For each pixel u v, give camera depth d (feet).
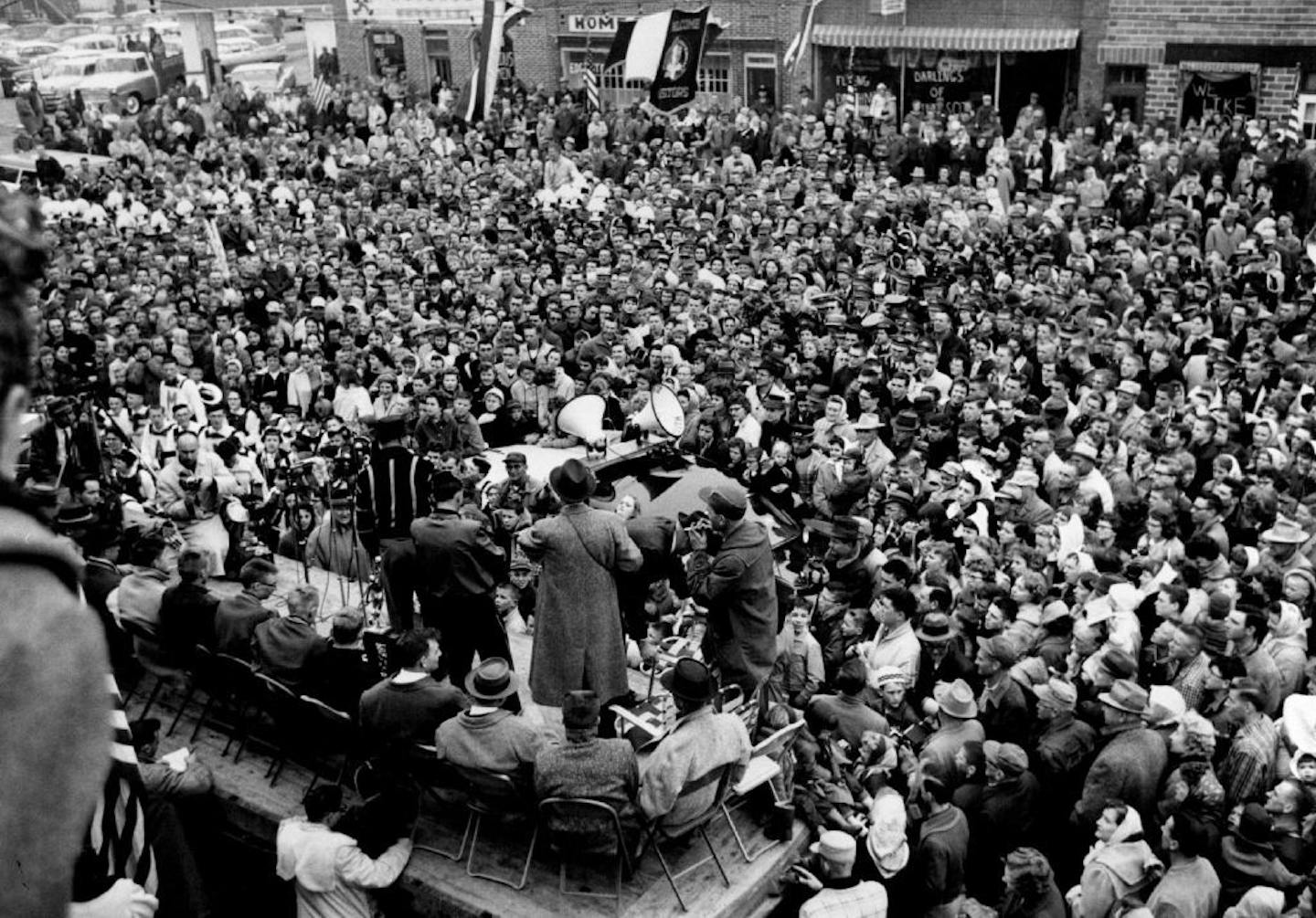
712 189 91.91
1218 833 24.34
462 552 27.02
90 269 75.36
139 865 10.93
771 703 28.45
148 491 45.93
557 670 25.43
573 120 115.96
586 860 24.49
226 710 30.09
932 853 24.25
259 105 131.23
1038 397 53.16
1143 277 68.39
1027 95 111.14
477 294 69.46
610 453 43.47
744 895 24.31
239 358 61.72
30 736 3.32
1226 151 88.63
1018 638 32.04
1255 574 35.04
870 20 114.73
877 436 45.09
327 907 23.75
